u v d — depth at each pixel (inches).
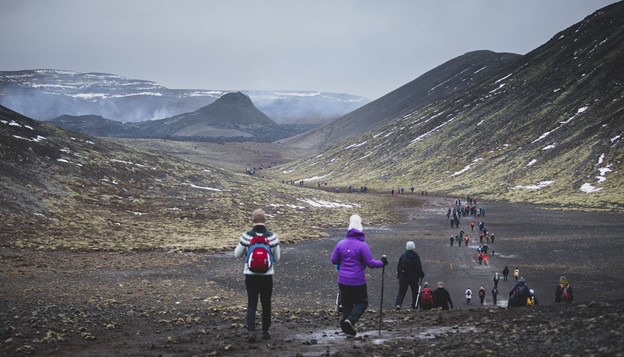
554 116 7519.7
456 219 3341.5
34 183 2866.6
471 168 6958.7
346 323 464.1
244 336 550.0
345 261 481.7
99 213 2731.3
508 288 1648.6
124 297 1106.7
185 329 641.0
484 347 393.7
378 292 1524.4
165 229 2625.5
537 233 2967.5
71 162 3474.4
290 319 730.8
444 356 375.2
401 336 500.1
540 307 619.8
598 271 1886.1
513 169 6328.7
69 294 1095.6
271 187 4798.2
